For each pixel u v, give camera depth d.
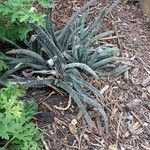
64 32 0.82
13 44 0.80
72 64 0.77
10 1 0.72
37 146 0.67
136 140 0.75
